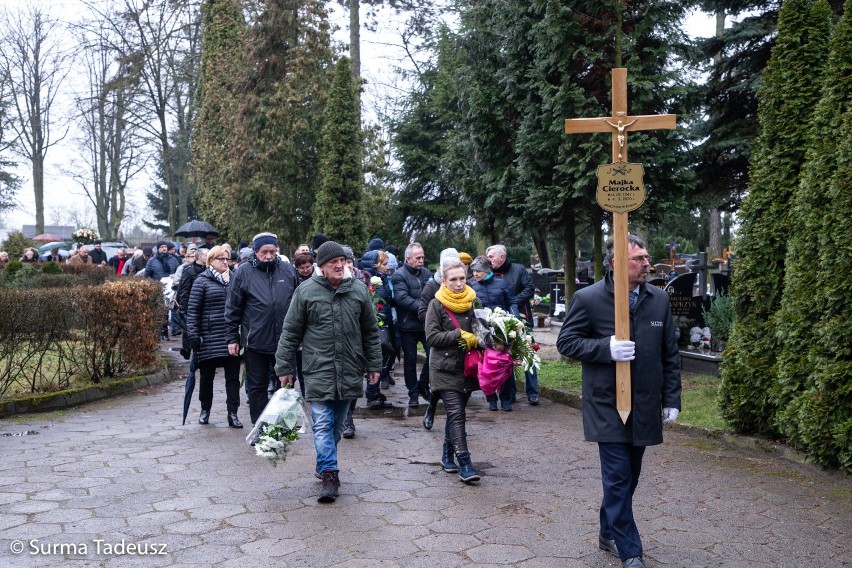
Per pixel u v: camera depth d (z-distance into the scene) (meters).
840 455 6.17
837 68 6.75
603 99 11.19
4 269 18.78
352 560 4.58
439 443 7.63
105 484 6.12
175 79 35.78
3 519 5.28
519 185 11.45
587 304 4.64
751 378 7.31
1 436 7.79
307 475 6.44
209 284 8.36
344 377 5.88
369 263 11.80
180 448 7.34
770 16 12.39
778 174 7.48
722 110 12.66
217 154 28.92
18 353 9.45
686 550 4.74
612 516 4.38
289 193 22.81
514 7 10.96
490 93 11.59
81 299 10.09
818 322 6.52
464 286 6.46
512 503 5.68
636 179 4.59
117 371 11.09
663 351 4.61
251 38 23.41
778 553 4.69
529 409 9.48
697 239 38.53
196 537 4.96
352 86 21.41
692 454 7.05
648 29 10.59
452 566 4.50
